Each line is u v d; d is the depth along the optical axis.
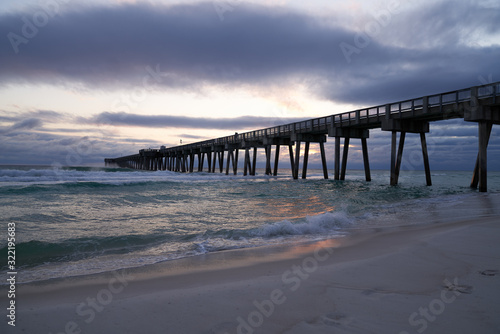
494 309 2.63
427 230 6.66
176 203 12.03
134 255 5.16
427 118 21.12
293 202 12.95
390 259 4.41
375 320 2.49
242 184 23.05
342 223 8.16
